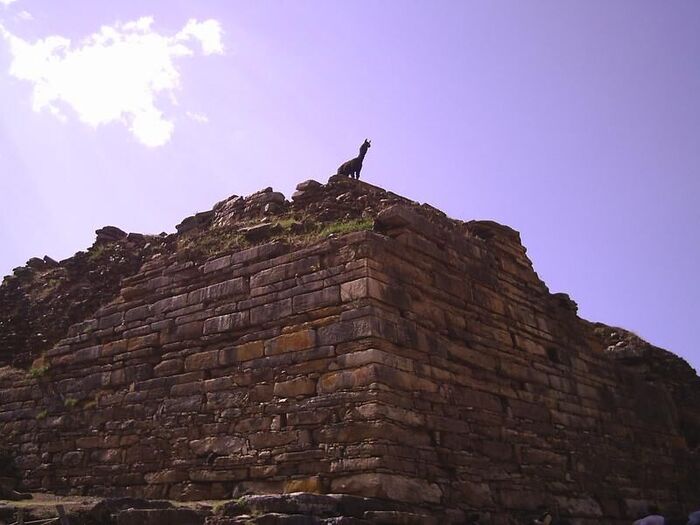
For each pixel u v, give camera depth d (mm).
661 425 23688
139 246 22938
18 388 19734
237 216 20141
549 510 16594
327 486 13375
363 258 14781
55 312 22266
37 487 17922
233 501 12086
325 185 19656
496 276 18828
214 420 15578
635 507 20078
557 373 19625
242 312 16234
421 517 12922
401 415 13812
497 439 16250
